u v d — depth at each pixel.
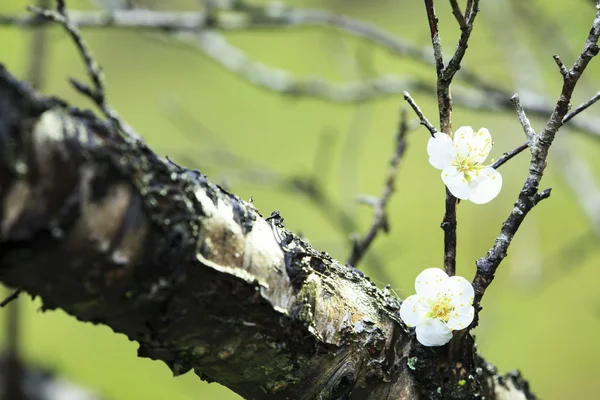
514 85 1.74
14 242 0.82
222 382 0.88
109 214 0.83
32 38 1.59
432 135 0.88
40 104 0.82
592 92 1.75
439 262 2.34
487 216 2.18
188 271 0.85
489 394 0.93
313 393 0.88
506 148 2.04
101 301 0.84
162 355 0.86
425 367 0.89
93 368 2.15
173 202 0.84
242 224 0.86
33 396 1.82
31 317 2.31
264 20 1.40
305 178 1.44
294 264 0.87
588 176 1.69
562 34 1.81
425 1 0.88
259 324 0.86
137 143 0.84
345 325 0.88
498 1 1.83
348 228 1.37
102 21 1.27
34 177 0.82
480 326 1.64
